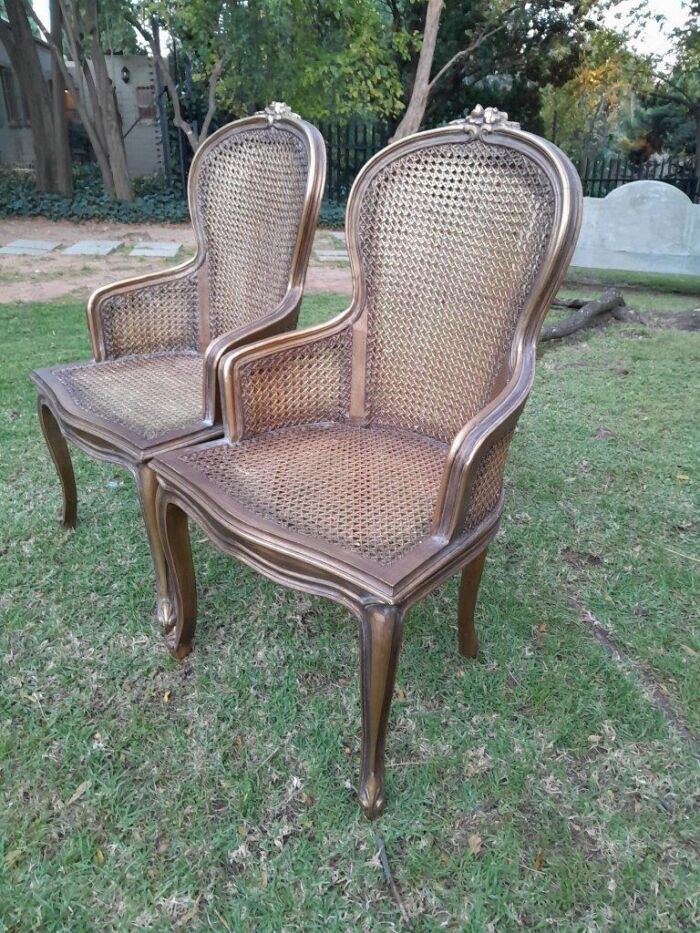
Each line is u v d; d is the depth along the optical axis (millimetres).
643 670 1719
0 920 1146
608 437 3000
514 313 1436
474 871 1239
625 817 1344
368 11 8164
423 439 1702
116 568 2055
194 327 2188
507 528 2305
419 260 1621
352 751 1482
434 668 1712
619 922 1166
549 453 2842
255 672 1691
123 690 1621
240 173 1947
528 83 11492
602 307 4762
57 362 3785
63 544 2158
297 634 1823
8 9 9266
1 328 4445
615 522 2354
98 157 10156
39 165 10023
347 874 1235
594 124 18016
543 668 1715
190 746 1479
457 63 10750
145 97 13062
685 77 13633
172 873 1228
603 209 5680
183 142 10797
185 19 7855
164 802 1354
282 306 1745
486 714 1578
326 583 1199
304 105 8625
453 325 1597
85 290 5734
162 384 1903
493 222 1471
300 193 1741
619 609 1933
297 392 1677
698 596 1990
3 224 8938
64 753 1446
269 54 8156
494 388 1456
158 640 1780
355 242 1683
